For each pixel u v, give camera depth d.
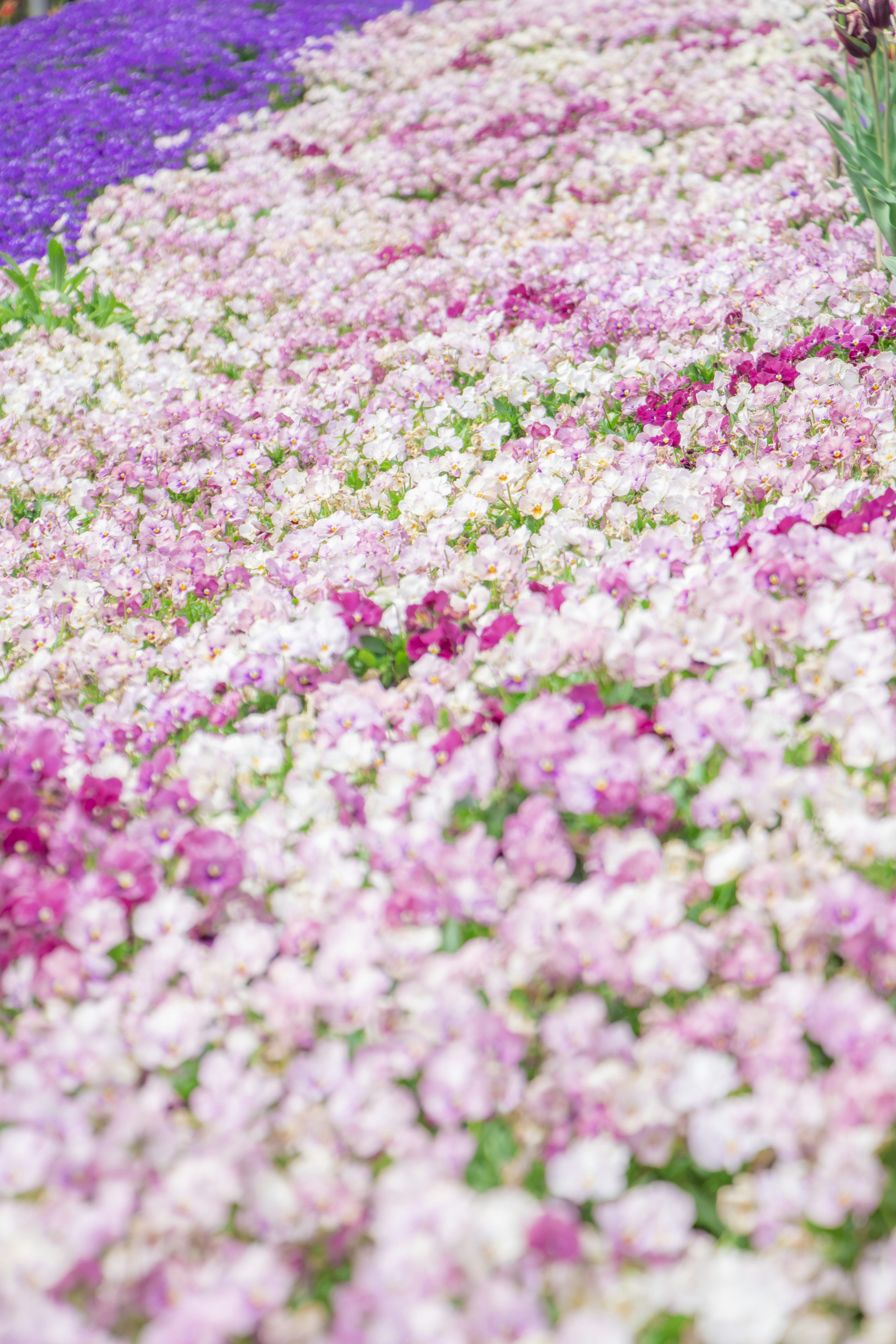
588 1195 1.97
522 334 6.37
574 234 8.21
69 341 7.65
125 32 14.63
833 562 3.40
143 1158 2.10
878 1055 2.02
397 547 4.38
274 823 2.85
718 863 2.45
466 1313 1.82
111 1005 2.39
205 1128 2.15
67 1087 2.26
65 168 11.27
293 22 14.98
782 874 2.42
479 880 2.50
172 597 4.48
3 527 5.50
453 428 5.69
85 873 2.88
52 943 2.58
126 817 3.11
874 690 2.88
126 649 3.99
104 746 3.44
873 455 4.38
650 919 2.37
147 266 9.33
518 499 4.68
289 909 2.62
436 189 10.16
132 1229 1.96
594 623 3.30
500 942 2.42
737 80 11.43
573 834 2.71
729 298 6.23
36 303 8.20
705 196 8.64
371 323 7.27
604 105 11.14
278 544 4.63
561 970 2.29
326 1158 2.04
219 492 5.43
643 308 6.46
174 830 2.93
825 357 5.57
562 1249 1.85
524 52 13.42
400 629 3.74
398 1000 2.30
